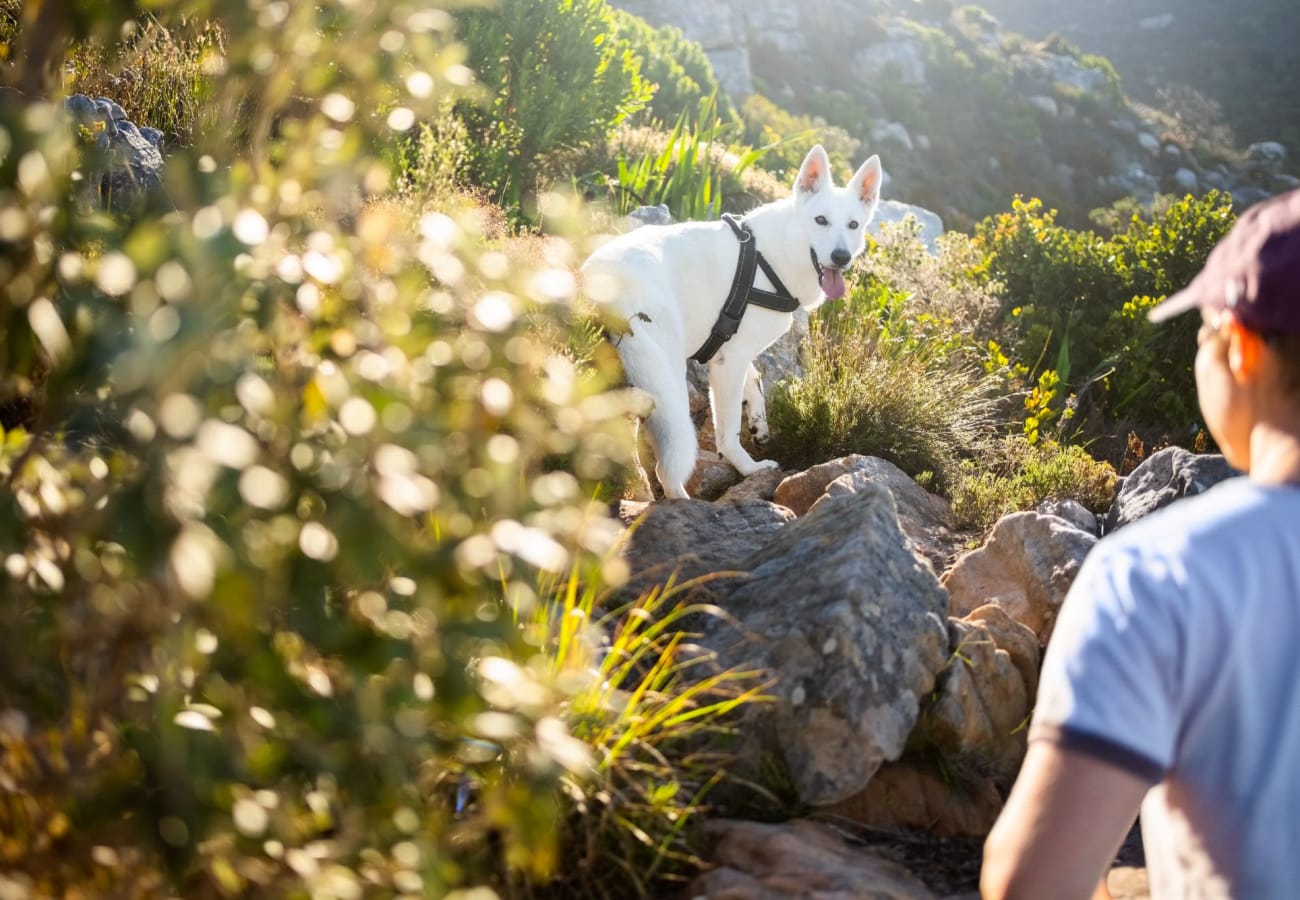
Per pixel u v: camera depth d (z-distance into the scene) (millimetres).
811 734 2506
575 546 1472
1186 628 915
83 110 4156
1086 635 945
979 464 6305
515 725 1389
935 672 2742
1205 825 945
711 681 2408
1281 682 917
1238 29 68312
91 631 1229
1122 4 72750
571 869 2115
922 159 42188
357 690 1325
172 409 975
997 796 2732
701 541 3619
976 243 10633
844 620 2588
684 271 5215
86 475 1359
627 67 11039
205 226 1164
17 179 1292
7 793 1388
